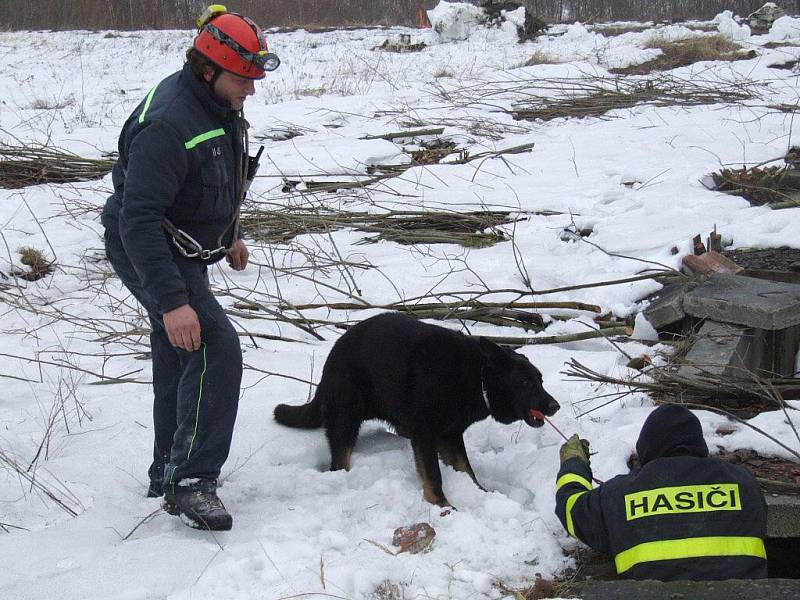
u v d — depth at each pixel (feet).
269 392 17.38
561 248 24.49
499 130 40.06
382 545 11.50
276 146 37.99
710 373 16.29
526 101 44.57
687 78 49.08
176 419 12.92
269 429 15.71
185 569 10.68
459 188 30.81
